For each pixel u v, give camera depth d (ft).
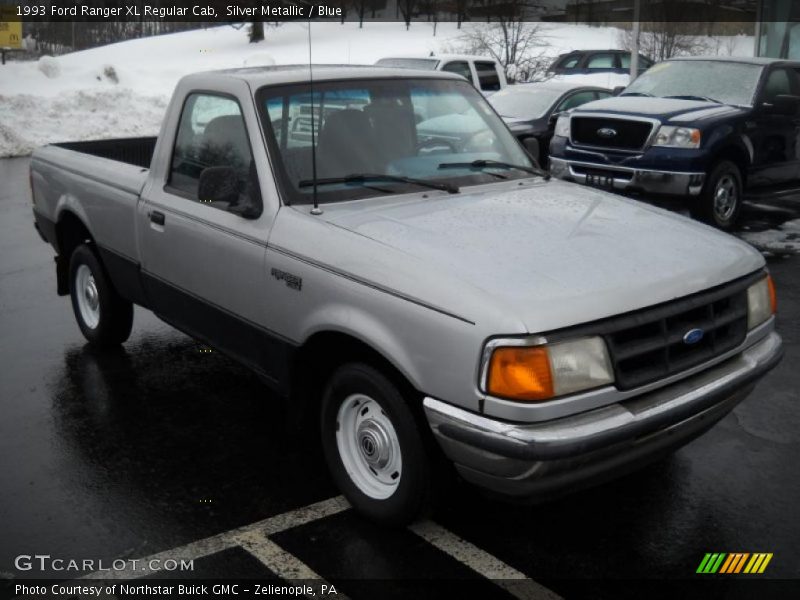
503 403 9.90
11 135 55.31
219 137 14.58
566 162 32.91
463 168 14.90
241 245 13.55
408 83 15.48
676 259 11.69
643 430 10.43
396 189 13.79
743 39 122.83
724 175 31.32
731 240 12.96
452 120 15.52
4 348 19.89
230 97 14.35
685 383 11.21
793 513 12.66
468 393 10.16
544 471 9.96
